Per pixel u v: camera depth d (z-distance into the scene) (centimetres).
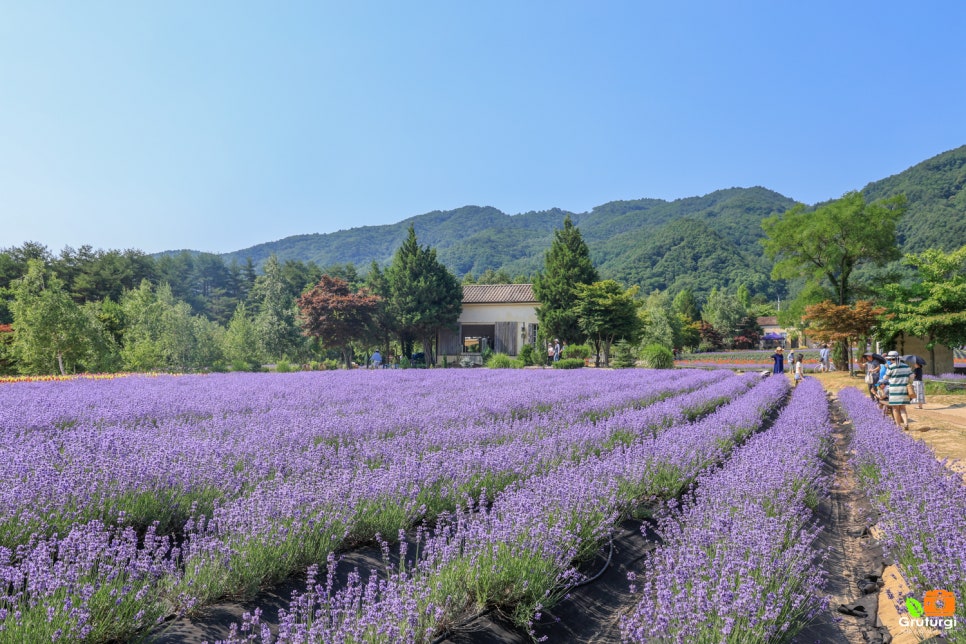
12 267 5822
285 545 425
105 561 373
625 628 353
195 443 681
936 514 488
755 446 838
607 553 521
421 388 1636
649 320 5241
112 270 6400
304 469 619
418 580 384
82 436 664
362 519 495
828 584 500
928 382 2083
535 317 4334
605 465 633
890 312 2534
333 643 297
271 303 4641
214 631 361
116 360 3225
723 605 327
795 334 5831
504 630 390
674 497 643
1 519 399
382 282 4478
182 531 493
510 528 440
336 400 1301
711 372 2714
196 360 3544
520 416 1124
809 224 3088
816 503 670
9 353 2867
